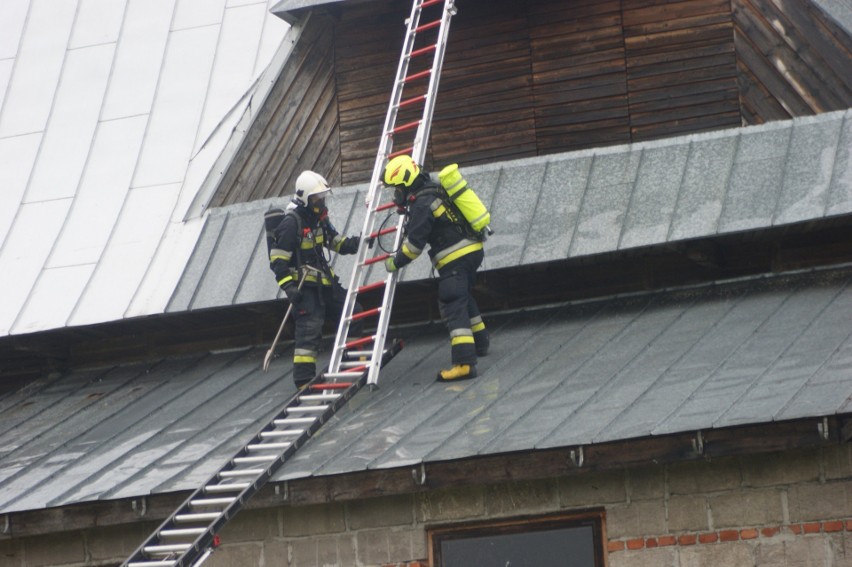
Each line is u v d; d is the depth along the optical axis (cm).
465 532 2350
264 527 2441
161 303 2848
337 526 2402
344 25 3081
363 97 3053
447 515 2347
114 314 2864
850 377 2122
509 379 2472
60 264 3016
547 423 2238
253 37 3266
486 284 2709
